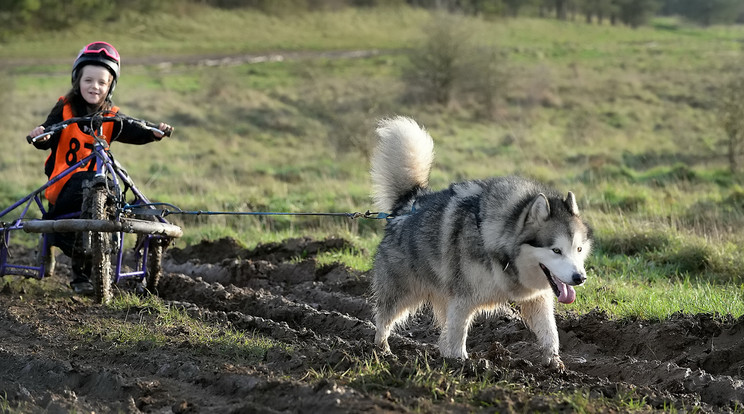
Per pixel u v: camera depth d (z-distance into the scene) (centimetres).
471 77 4000
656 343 775
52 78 4588
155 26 7488
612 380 679
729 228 1366
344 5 9719
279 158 2758
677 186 1958
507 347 780
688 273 1109
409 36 8125
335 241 1287
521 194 673
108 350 727
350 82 4506
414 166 790
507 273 661
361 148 2658
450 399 538
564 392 579
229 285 1070
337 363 632
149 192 1997
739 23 12031
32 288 1014
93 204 855
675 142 3000
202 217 1688
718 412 574
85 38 6738
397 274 750
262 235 1467
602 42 7500
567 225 644
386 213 808
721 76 4531
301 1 9181
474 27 4441
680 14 12469
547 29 8950
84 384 639
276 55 6228
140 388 611
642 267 1137
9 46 6175
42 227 838
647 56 5859
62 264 1251
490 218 661
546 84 4275
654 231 1277
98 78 901
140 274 965
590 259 1173
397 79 4534
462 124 3541
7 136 3014
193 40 7138
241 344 734
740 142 2316
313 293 1030
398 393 551
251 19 8394
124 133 934
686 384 634
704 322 799
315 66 5141
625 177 2081
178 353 709
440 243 693
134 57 5906
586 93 4216
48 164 922
